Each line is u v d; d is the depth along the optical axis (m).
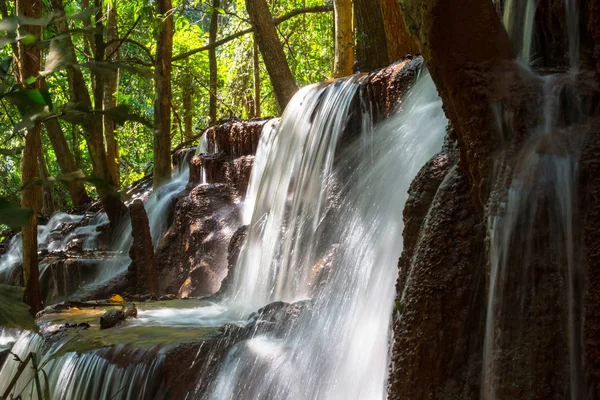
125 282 10.46
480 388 4.09
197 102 23.25
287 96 13.65
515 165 4.09
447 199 4.47
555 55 5.10
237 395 5.83
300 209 8.59
